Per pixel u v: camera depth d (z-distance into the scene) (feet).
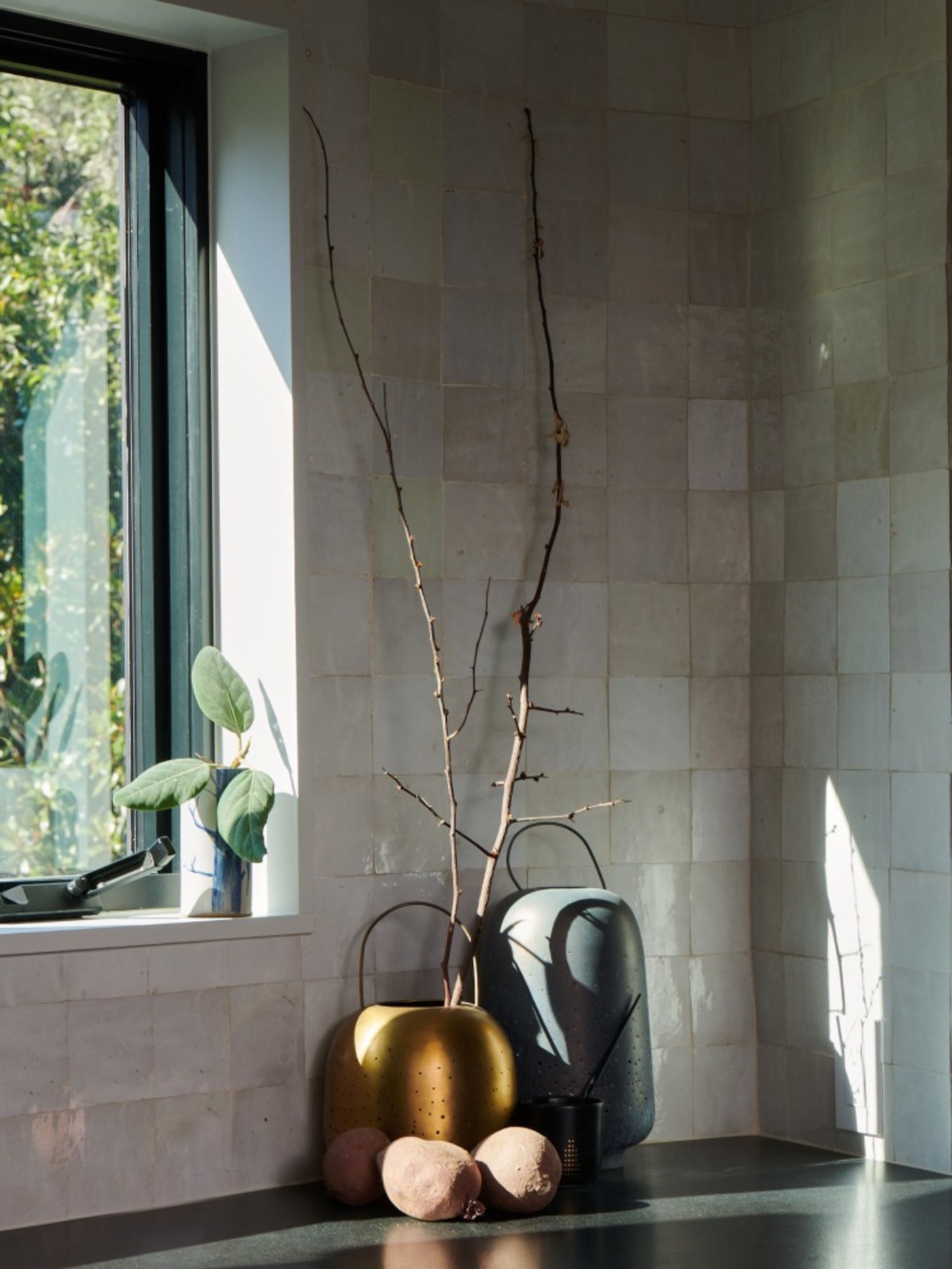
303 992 7.92
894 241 8.50
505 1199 7.19
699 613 9.04
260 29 8.20
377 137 8.38
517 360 8.69
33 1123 7.11
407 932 8.23
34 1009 7.14
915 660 8.31
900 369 8.45
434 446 8.46
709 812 9.00
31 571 8.12
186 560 8.44
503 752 8.55
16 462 8.12
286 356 8.08
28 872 7.98
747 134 9.17
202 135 8.46
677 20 9.11
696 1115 8.87
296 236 8.11
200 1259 6.52
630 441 8.92
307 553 8.05
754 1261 6.47
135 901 8.14
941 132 8.29
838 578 8.71
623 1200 7.48
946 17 8.28
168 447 8.49
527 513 8.67
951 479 8.19
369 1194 7.34
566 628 8.73
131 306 8.47
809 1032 8.75
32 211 8.23
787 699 8.95
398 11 8.47
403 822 8.27
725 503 9.11
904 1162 8.24
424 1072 7.45
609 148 8.94
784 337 9.04
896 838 8.36
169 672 8.41
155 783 7.63
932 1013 8.16
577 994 7.90
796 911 8.84
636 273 8.97
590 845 8.73
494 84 8.70
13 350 8.14
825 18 8.84
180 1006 7.54
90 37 8.20
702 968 8.93
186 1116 7.53
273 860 8.04
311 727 8.01
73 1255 6.59
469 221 8.61
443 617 8.43
